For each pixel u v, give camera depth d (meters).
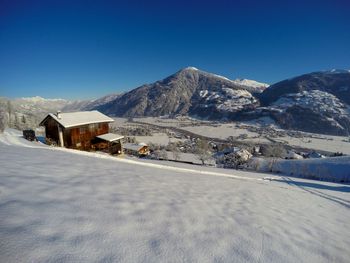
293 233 4.23
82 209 3.53
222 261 2.75
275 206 6.75
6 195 3.57
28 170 5.47
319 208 8.01
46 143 27.67
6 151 8.72
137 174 7.85
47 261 2.17
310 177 33.25
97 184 5.18
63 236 2.65
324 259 3.32
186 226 3.65
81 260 2.28
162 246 2.85
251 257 2.96
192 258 2.70
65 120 30.09
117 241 2.77
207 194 6.75
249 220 4.60
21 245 2.34
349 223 6.31
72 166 7.05
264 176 27.75
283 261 3.01
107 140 32.34
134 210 3.92
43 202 3.54
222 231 3.71
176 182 7.96
